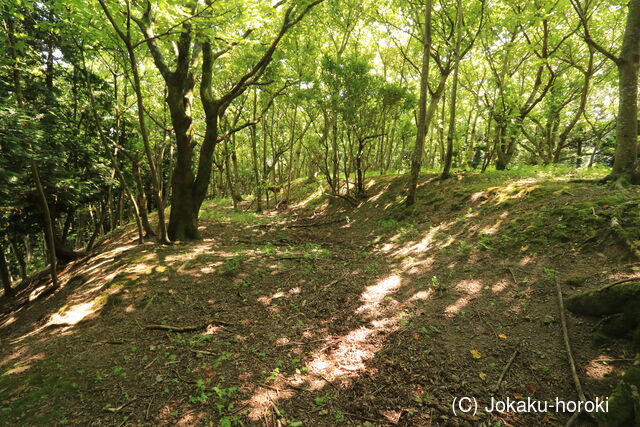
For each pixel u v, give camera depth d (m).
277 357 3.94
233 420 2.97
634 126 5.62
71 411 3.17
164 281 6.25
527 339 3.57
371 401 3.12
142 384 3.53
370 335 4.22
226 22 6.37
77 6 5.45
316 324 4.66
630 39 5.44
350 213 12.20
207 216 14.73
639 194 5.01
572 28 10.66
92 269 8.41
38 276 12.82
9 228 10.38
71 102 12.20
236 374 3.64
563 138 13.00
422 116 9.23
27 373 3.88
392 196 11.45
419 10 11.41
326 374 3.57
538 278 4.38
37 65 10.42
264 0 6.58
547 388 2.96
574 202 5.54
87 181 11.12
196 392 3.37
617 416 2.46
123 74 9.77
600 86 14.69
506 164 11.41
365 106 11.46
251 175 26.27
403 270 6.04
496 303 4.27
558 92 11.59
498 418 2.78
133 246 9.58
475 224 6.82
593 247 4.36
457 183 9.97
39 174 9.15
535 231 5.32
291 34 11.32
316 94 11.38
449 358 3.57
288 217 14.23
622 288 3.28
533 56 12.83
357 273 6.32
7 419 3.08
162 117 12.80
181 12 5.37
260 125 19.05
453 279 5.14
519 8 9.72
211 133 8.98
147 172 19.58
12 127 7.00
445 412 2.90
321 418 2.97
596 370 2.96
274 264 7.02
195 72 8.98
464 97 17.67
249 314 5.06
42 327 5.50
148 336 4.56
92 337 4.65
